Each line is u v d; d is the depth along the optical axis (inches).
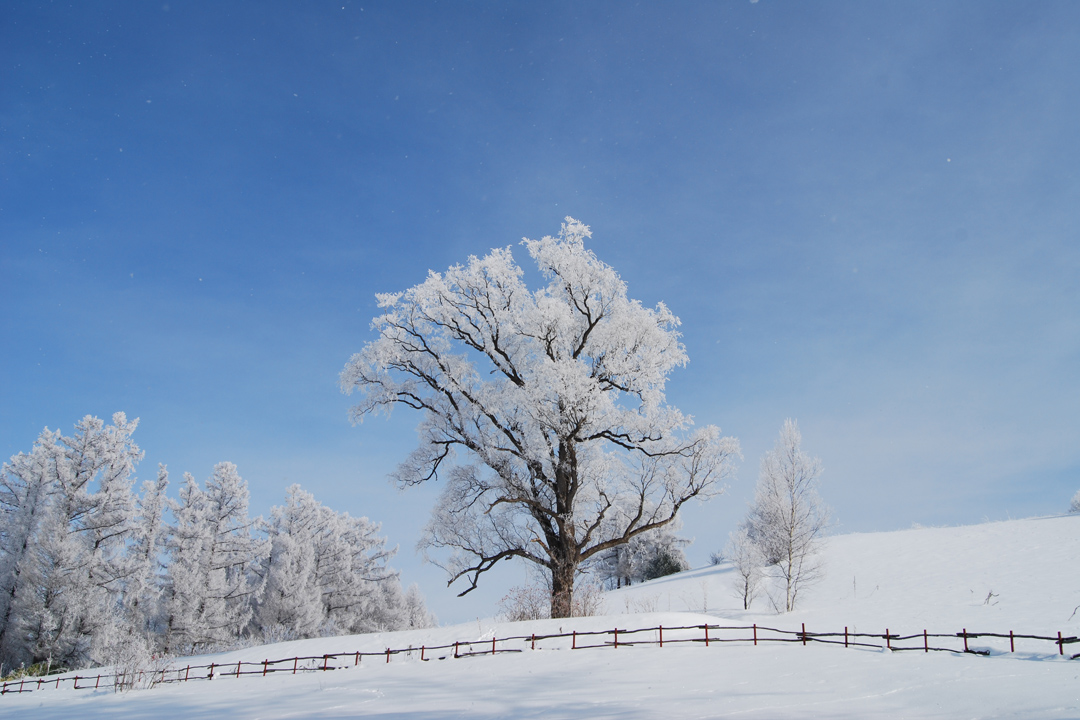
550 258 926.4
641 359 909.2
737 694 321.1
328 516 2124.8
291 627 1581.0
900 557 1296.8
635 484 932.6
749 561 1143.6
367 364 923.4
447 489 925.2
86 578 1323.8
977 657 392.8
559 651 525.0
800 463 1071.0
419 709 335.0
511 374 944.9
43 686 796.6
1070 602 734.5
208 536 1585.9
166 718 374.0
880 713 269.0
